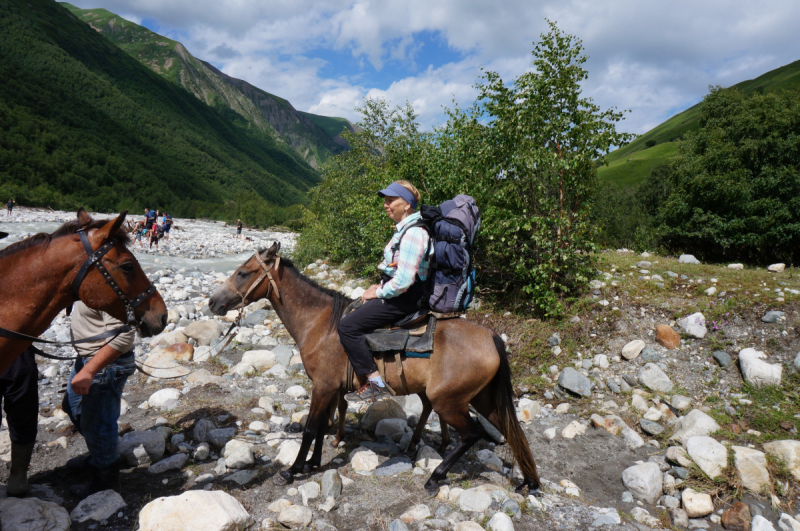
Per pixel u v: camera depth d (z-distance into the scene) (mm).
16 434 3252
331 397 3746
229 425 4691
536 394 5547
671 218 11633
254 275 3889
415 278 3418
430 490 3535
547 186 7273
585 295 6891
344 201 12773
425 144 9148
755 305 5852
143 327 3164
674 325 6062
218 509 2912
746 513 3412
